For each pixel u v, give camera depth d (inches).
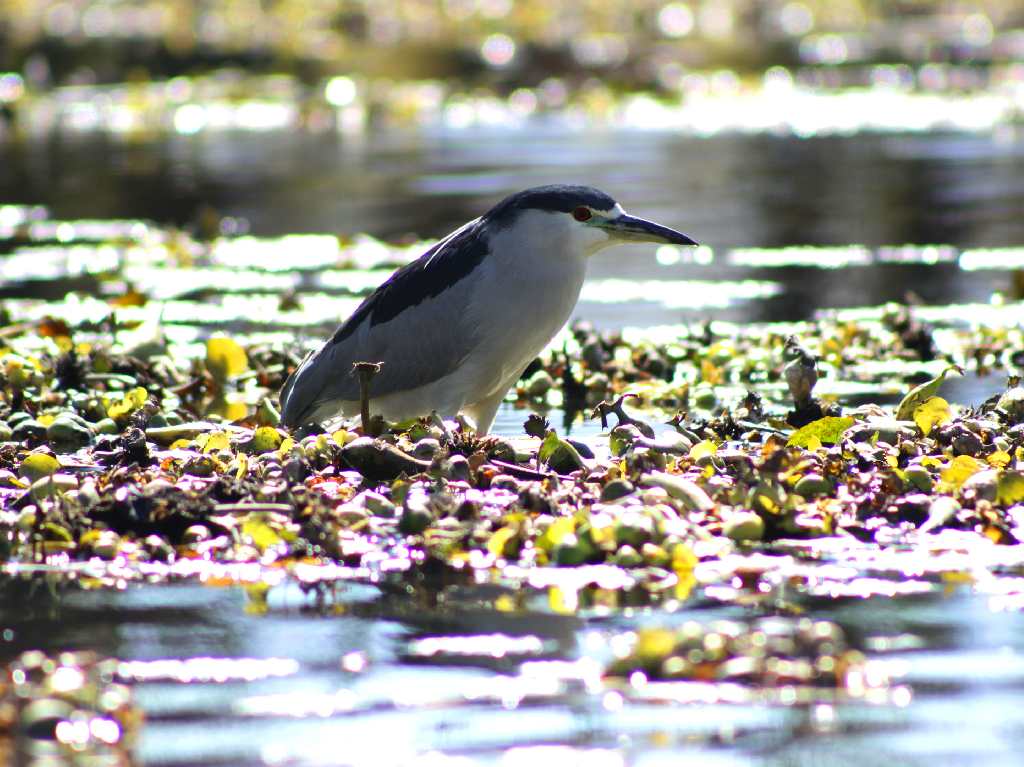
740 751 262.8
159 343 628.7
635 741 267.1
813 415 506.3
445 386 478.9
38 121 1552.7
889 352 649.6
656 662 296.2
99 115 1578.5
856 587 343.9
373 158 1288.1
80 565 369.4
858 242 922.1
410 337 474.0
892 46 1952.5
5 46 1883.6
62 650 311.3
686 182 1128.8
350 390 483.2
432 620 327.0
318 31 2010.3
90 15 2037.4
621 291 809.5
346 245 922.1
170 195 1128.8
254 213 1050.7
